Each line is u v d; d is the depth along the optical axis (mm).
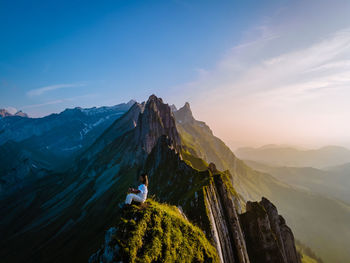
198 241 17516
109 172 162625
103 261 12703
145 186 15461
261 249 42125
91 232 91625
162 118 163500
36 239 117438
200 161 112812
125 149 179750
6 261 102938
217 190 43281
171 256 14148
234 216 40344
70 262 75625
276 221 53781
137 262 12172
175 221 16938
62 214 144625
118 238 12719
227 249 33219
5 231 162000
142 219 14195
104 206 112250
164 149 88812
